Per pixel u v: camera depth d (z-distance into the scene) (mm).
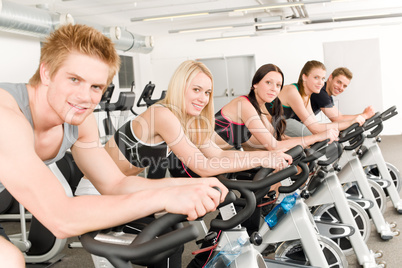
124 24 10633
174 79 1780
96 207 739
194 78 1756
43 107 951
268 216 1867
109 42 831
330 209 2785
